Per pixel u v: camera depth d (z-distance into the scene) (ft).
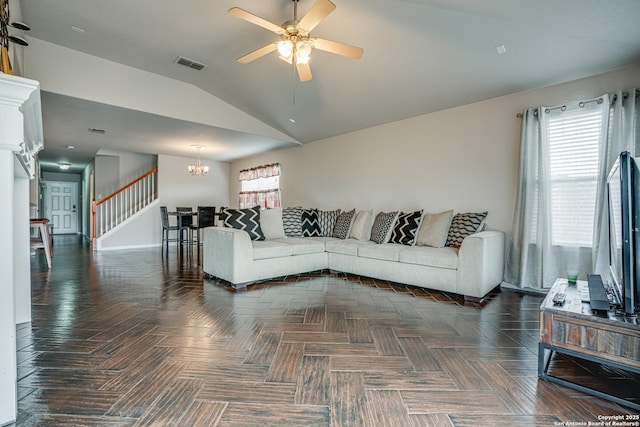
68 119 15.76
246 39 11.84
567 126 10.69
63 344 6.75
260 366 5.87
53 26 11.30
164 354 6.31
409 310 9.22
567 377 5.54
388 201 16.12
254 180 25.85
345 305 9.66
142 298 10.28
